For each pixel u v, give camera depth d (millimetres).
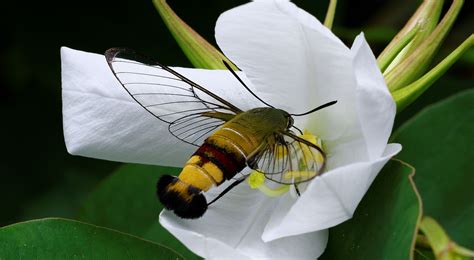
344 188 414
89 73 444
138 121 445
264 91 441
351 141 441
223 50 435
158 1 454
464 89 546
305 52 432
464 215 486
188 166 413
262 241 440
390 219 430
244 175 442
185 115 444
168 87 444
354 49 419
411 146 492
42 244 447
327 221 423
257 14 427
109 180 500
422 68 443
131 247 449
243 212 446
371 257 432
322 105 440
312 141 441
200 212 414
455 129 491
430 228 418
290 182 437
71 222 449
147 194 498
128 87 443
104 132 446
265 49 434
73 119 446
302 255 435
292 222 421
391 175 436
